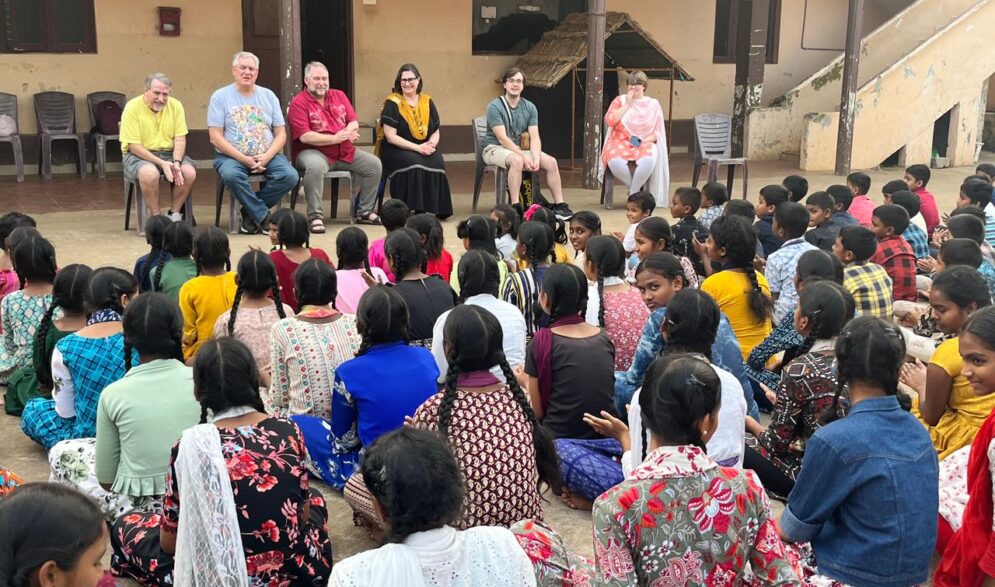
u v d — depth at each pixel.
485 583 1.94
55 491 1.65
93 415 3.59
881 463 2.42
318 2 12.96
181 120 7.98
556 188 9.21
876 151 13.66
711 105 15.20
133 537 2.87
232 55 12.07
